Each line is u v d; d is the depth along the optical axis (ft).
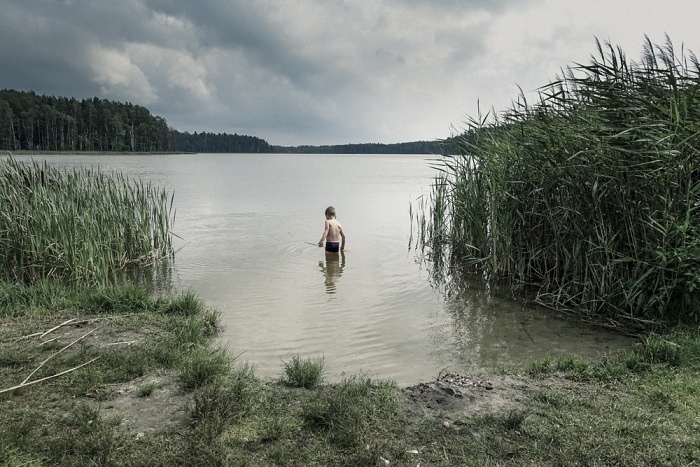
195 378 16.66
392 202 85.15
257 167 260.21
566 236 30.04
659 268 23.65
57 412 14.58
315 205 79.87
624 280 26.43
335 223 43.45
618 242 26.94
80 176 40.45
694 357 18.92
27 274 31.45
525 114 33.55
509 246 34.27
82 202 36.73
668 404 15.31
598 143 26.58
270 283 33.27
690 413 14.66
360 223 61.52
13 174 33.60
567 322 25.84
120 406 15.06
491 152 36.94
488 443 13.17
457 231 42.50
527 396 16.19
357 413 14.20
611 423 14.03
